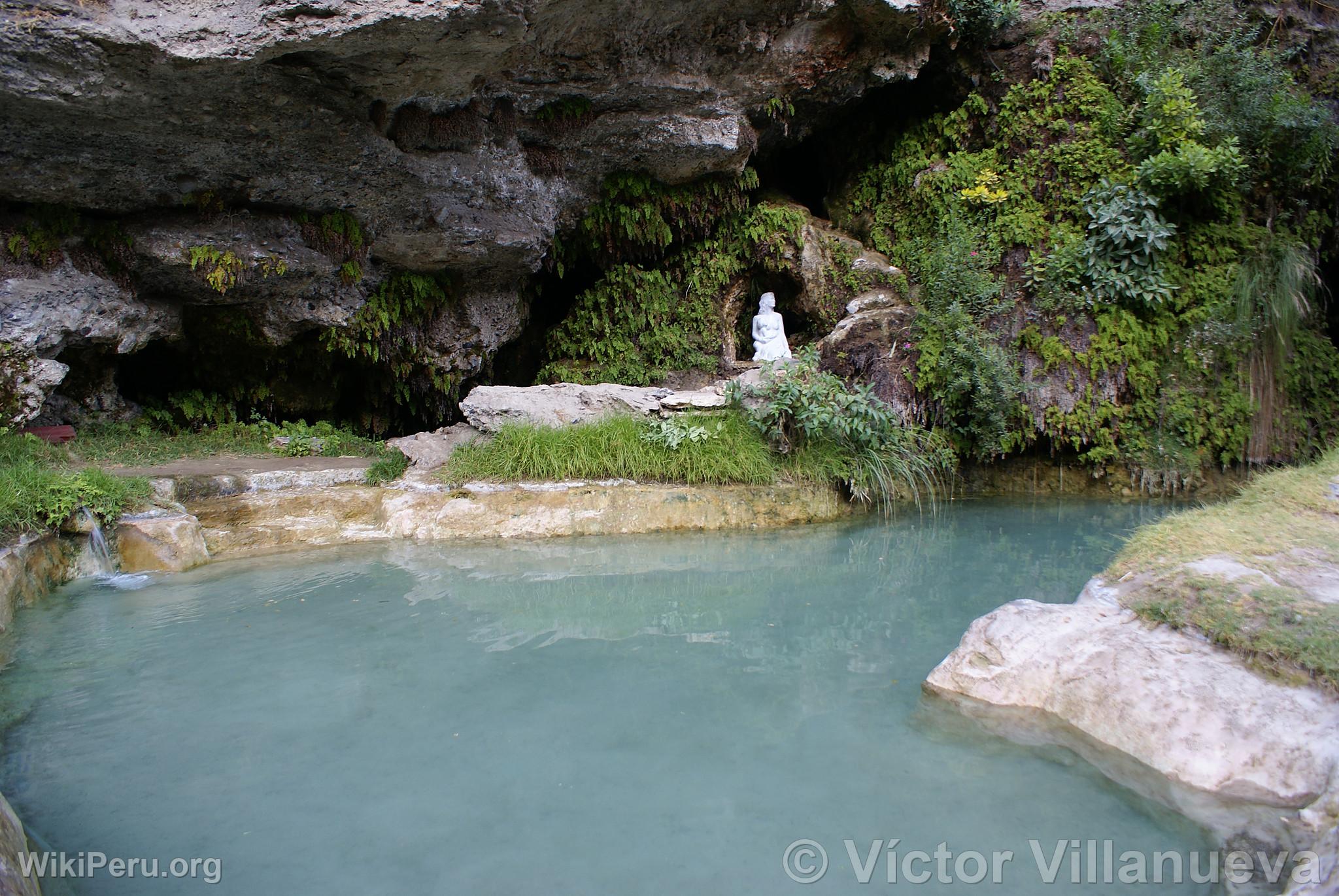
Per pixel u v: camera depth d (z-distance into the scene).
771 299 10.34
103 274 7.30
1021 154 9.85
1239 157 8.77
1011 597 5.29
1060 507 8.39
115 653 4.26
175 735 3.36
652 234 10.34
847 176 11.43
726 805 2.83
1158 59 9.53
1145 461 8.85
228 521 6.46
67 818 2.76
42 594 5.15
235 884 2.39
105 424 8.40
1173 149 9.05
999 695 3.57
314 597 5.27
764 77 9.12
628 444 7.60
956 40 9.95
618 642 4.49
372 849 2.58
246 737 3.35
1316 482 5.17
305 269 8.04
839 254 10.36
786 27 8.66
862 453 8.07
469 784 2.98
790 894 2.33
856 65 9.59
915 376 8.91
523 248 9.21
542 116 8.44
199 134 6.39
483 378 11.02
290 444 8.74
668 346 10.76
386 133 7.24
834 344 9.16
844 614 4.98
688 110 8.98
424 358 9.89
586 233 10.40
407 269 9.09
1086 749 3.17
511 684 3.90
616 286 10.91
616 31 7.67
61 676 3.95
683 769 3.08
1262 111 9.18
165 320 8.09
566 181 9.32
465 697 3.74
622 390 8.45
